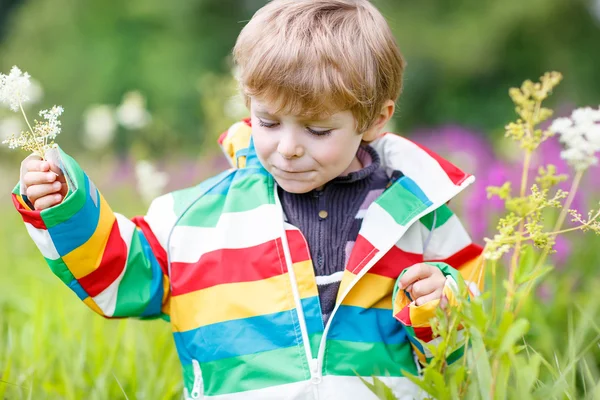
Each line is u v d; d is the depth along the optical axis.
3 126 4.18
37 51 14.40
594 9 12.81
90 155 8.04
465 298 1.34
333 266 1.63
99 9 14.12
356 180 1.68
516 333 1.20
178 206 1.70
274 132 1.53
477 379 1.31
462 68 12.98
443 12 13.23
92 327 2.38
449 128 8.75
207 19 14.12
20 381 1.92
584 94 12.84
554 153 4.08
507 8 12.84
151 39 13.91
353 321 1.60
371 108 1.59
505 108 12.95
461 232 1.75
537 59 13.08
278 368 1.55
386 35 1.66
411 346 1.67
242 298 1.60
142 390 2.00
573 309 2.36
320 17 1.60
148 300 1.63
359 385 1.56
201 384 1.60
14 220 5.01
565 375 1.44
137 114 4.13
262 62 1.51
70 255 1.52
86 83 13.73
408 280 1.55
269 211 1.64
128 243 1.61
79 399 1.93
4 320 2.49
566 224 3.25
